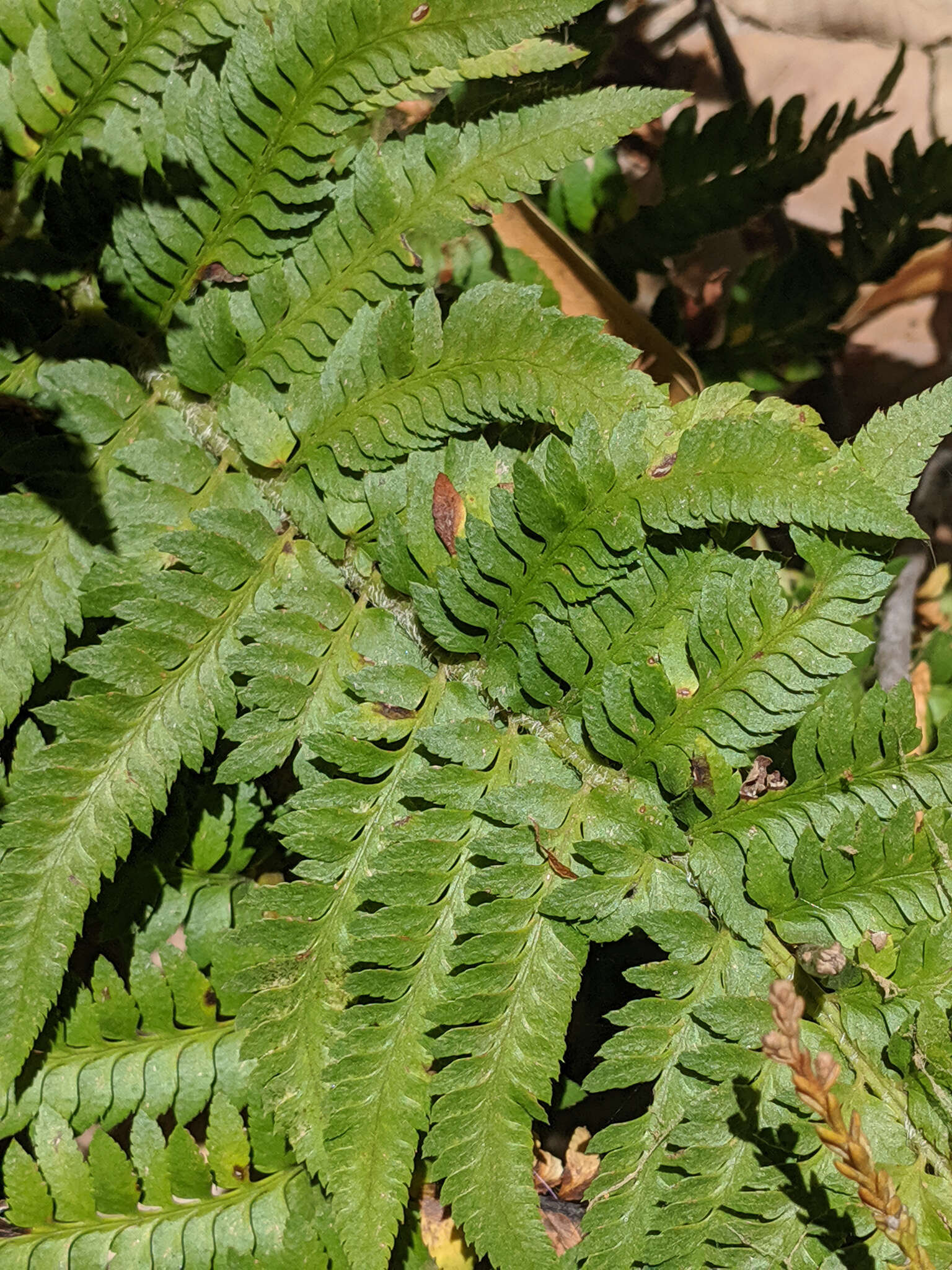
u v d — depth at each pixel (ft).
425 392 0.96
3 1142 1.00
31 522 0.96
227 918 1.01
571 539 0.92
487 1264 0.98
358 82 0.96
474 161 0.98
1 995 0.89
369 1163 0.88
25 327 1.00
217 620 0.95
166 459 0.98
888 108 1.85
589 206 1.36
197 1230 0.93
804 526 0.92
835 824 0.92
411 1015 0.90
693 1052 0.89
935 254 1.65
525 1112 0.89
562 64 1.02
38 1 0.98
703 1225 0.89
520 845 0.92
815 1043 0.93
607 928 0.91
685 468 0.90
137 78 0.98
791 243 1.66
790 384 1.50
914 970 0.91
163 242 0.98
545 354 0.93
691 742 0.94
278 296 0.99
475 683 0.97
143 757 0.92
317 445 0.98
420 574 0.96
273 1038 0.90
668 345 1.25
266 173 0.98
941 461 1.56
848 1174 0.80
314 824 0.92
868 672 1.42
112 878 0.91
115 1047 0.96
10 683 0.94
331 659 0.96
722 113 1.34
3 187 0.99
